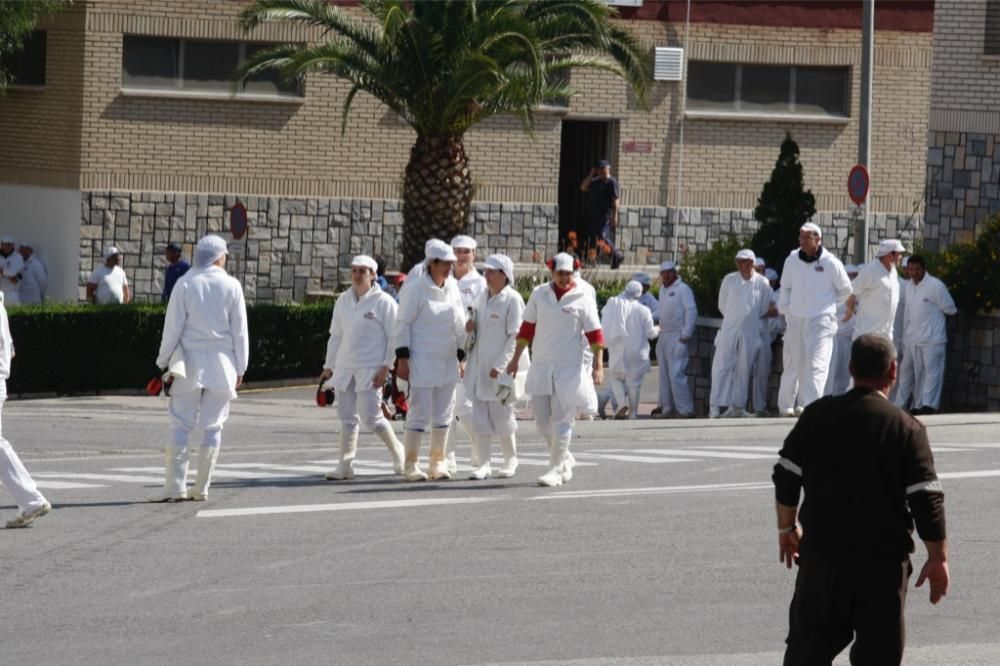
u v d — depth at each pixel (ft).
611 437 105.19
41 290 183.93
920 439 37.91
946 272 124.26
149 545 65.26
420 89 161.38
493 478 84.33
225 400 76.54
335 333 84.89
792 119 198.90
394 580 59.21
